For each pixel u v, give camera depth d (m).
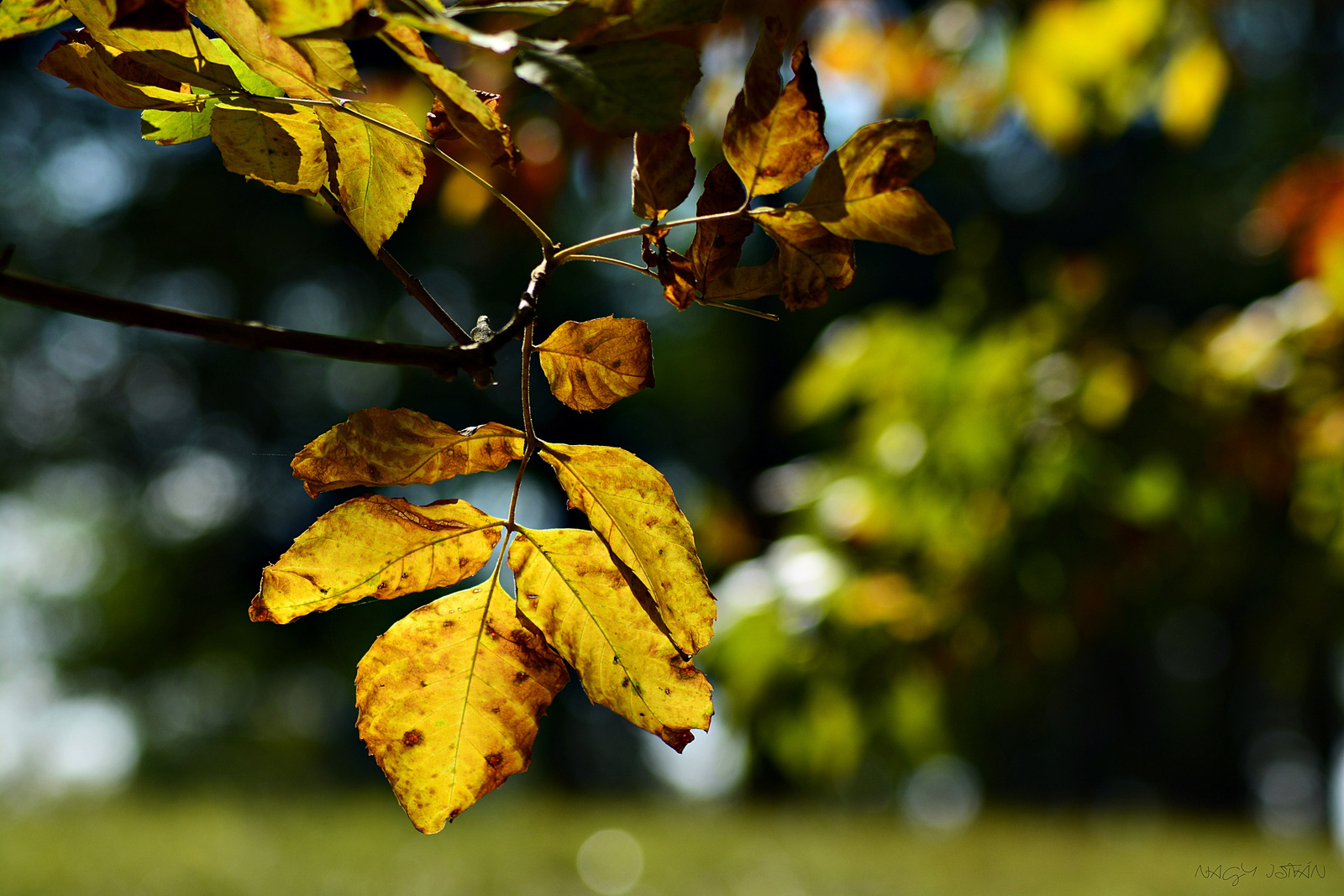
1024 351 2.17
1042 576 2.01
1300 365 1.96
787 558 2.11
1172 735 13.70
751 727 1.98
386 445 0.70
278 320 12.49
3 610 14.38
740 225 0.70
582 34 0.62
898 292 9.99
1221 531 2.09
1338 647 2.10
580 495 0.71
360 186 0.71
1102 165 11.60
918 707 2.06
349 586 0.71
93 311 0.62
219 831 5.54
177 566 12.77
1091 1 1.99
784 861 5.23
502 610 0.72
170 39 0.70
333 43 0.65
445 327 0.71
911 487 2.15
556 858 5.08
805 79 0.68
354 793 9.16
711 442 12.59
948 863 5.26
